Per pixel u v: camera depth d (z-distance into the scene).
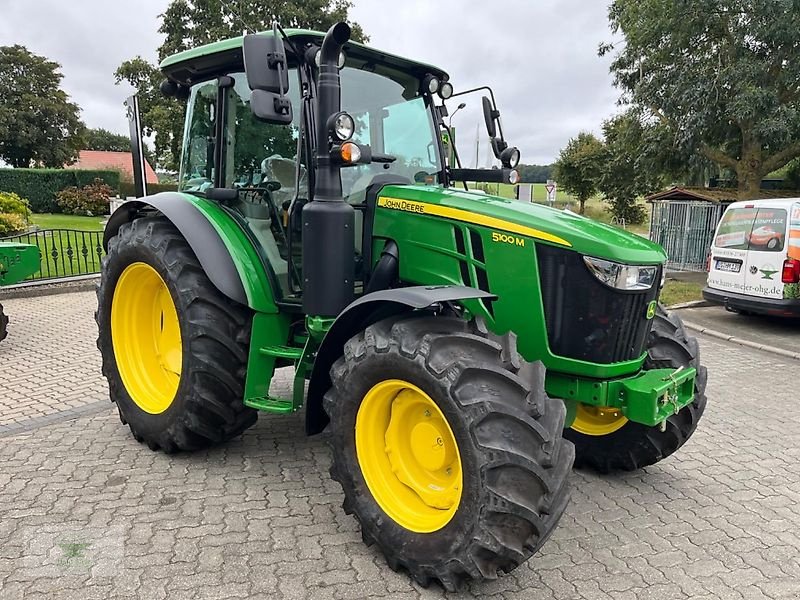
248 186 3.96
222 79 3.96
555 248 3.04
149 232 4.04
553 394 3.27
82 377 5.85
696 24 12.79
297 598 2.69
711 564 3.07
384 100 3.89
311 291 3.30
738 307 8.83
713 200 14.48
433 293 2.79
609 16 15.07
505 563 2.61
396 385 2.82
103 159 60.31
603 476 4.07
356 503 3.01
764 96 12.01
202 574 2.84
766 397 5.80
